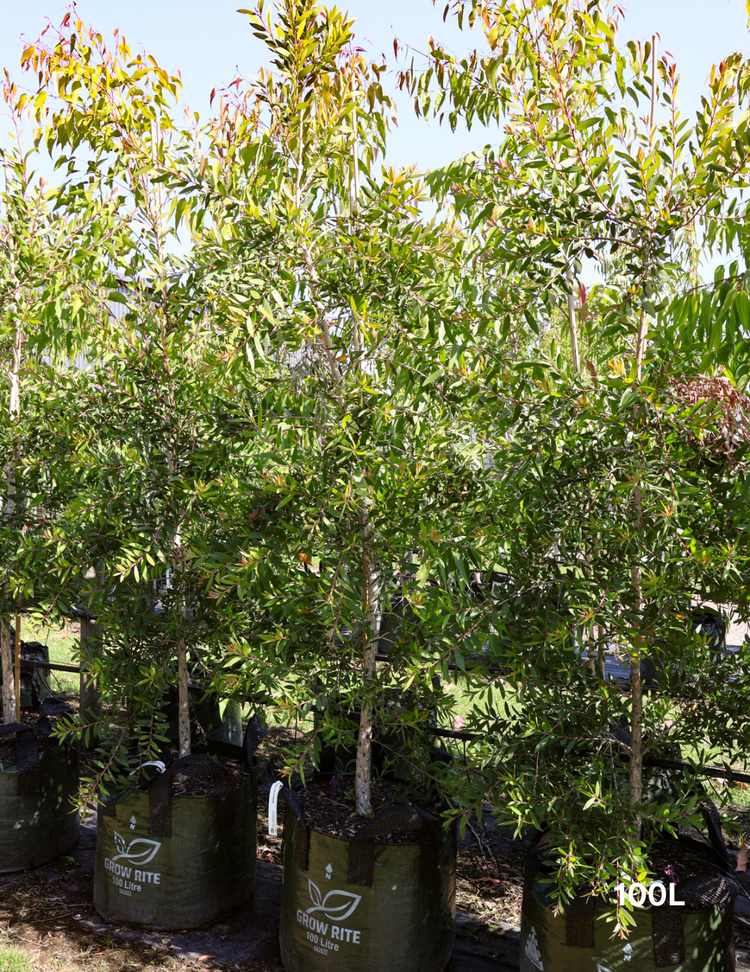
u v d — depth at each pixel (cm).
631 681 258
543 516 247
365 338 273
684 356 247
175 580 332
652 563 242
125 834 318
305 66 299
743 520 227
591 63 259
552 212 247
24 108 356
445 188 306
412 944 276
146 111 324
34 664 438
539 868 264
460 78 306
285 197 287
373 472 274
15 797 359
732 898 251
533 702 256
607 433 240
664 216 238
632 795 257
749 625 242
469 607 252
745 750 258
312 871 281
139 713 335
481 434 270
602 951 239
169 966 297
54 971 292
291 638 282
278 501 276
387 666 290
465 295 272
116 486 320
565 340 370
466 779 257
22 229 354
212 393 328
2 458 366
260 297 274
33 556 327
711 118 235
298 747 289
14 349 370
